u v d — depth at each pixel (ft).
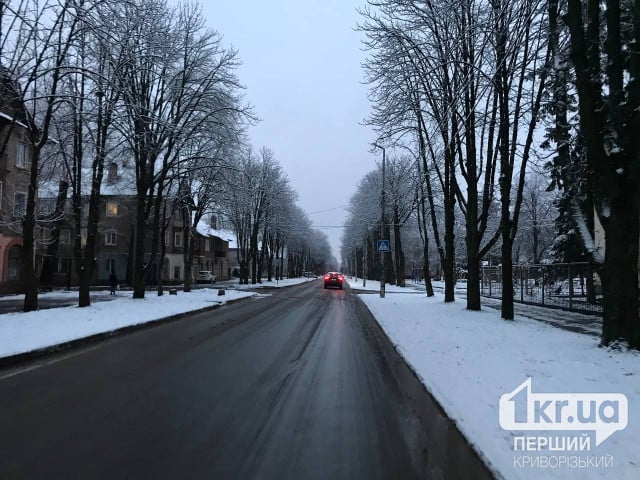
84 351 36.73
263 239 190.70
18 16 42.19
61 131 66.33
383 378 28.27
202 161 85.51
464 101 53.78
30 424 19.54
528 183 178.50
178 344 40.16
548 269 72.08
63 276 161.99
